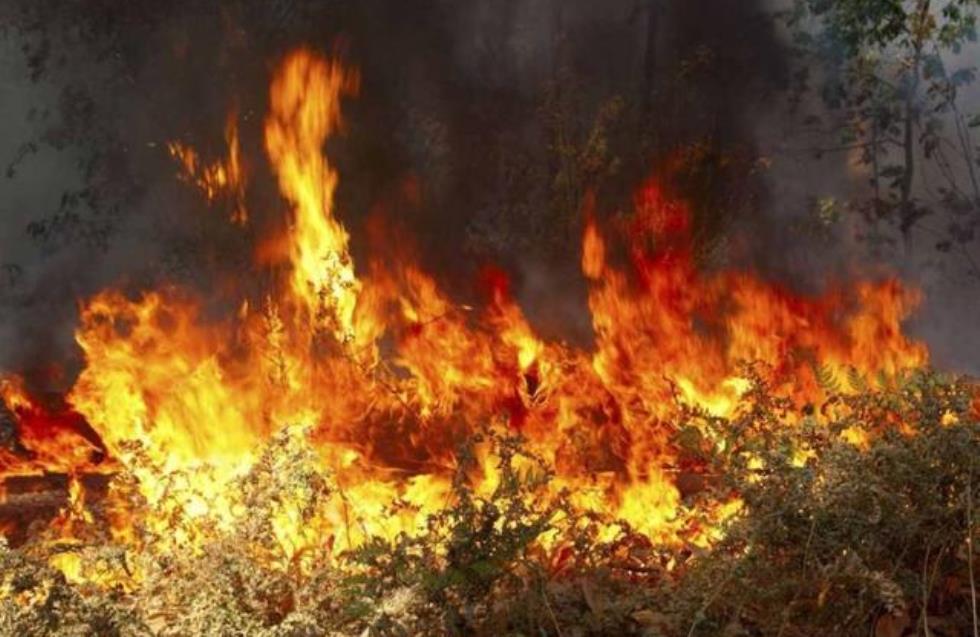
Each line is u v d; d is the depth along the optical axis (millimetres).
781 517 4238
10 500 6062
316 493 4910
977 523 4320
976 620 4242
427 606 4301
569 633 4352
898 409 5086
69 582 4512
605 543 5039
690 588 4371
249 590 4434
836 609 4227
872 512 4277
